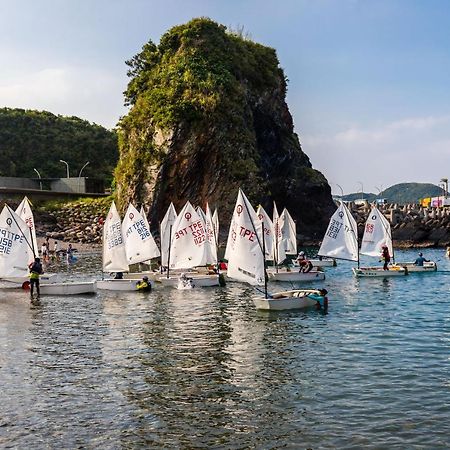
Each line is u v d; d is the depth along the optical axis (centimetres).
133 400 2144
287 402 2112
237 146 12400
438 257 9000
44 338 3170
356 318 3734
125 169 12925
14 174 18212
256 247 3988
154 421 1947
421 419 1941
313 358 2708
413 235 11744
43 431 1873
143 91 13925
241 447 1745
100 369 2541
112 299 4625
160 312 3997
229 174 12162
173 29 14162
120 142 13688
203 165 12294
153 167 12250
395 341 3053
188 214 5394
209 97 12350
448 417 1955
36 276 4778
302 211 13838
